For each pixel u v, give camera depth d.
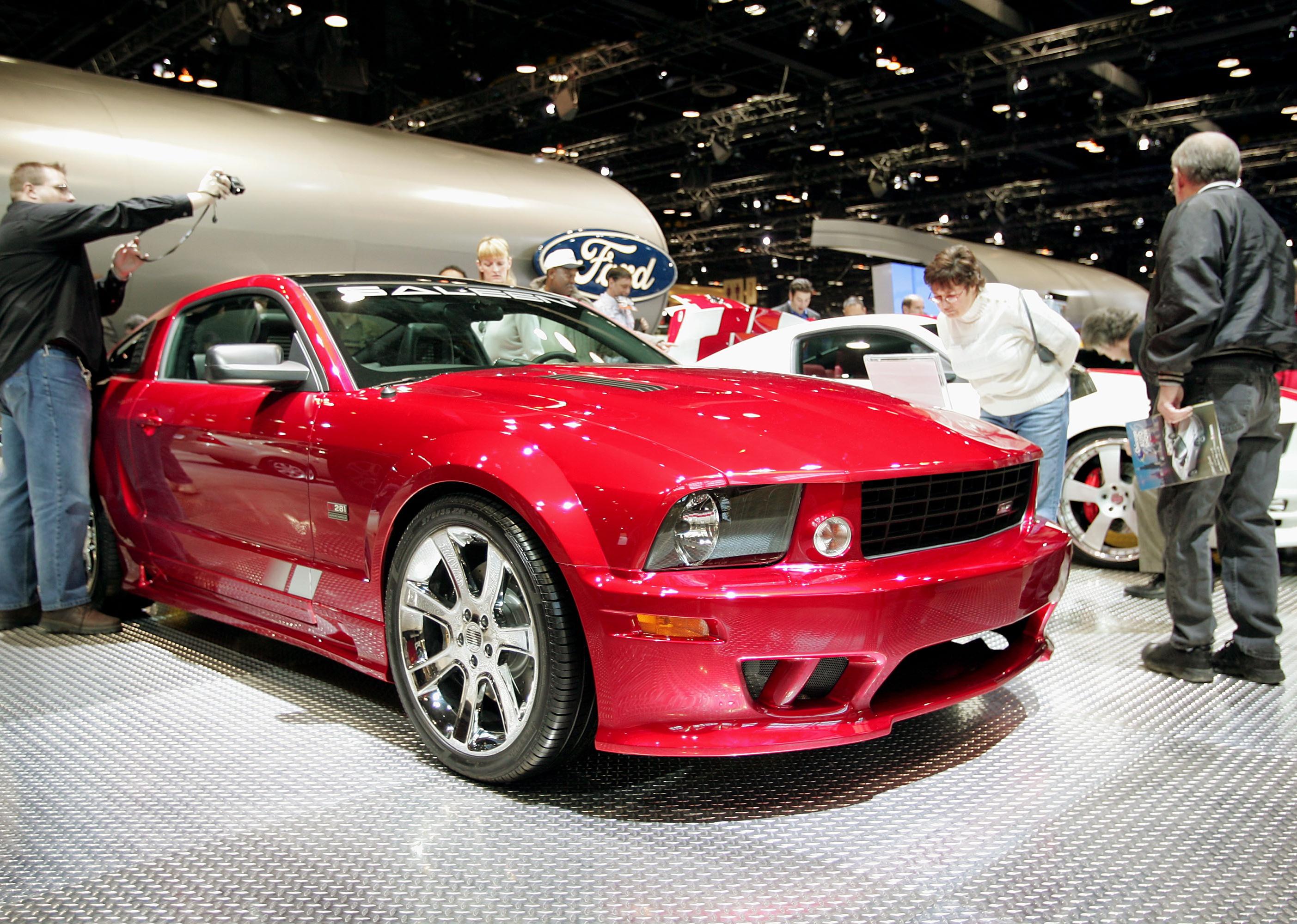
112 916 1.61
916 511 2.03
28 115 7.52
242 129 8.68
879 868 1.73
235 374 2.39
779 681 1.87
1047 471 3.40
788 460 1.88
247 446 2.63
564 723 1.94
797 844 1.82
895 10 13.53
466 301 2.90
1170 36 12.85
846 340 4.87
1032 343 3.32
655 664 1.82
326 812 1.99
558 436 1.98
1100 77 15.37
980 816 1.92
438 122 16.73
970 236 26.33
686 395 2.23
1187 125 17.27
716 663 1.80
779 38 14.47
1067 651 3.01
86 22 13.81
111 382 3.38
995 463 2.15
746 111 17.33
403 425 2.23
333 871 1.75
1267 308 2.56
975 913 1.57
